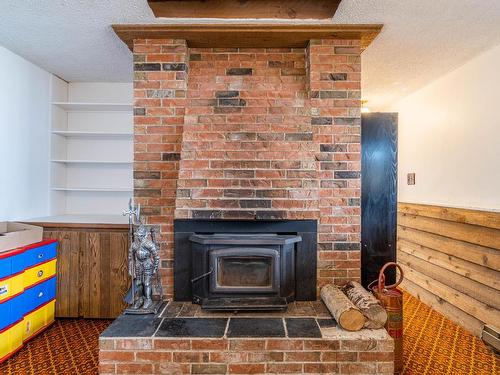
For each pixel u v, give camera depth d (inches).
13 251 95.5
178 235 101.0
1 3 83.4
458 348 100.1
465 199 121.0
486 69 110.9
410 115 161.3
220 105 102.7
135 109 103.0
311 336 79.5
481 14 88.0
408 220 154.0
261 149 99.3
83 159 146.1
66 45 108.6
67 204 145.8
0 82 109.9
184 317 89.3
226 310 91.1
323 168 102.1
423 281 140.8
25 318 99.7
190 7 85.8
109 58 119.4
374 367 78.8
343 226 102.1
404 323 118.8
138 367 79.2
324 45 102.1
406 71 129.0
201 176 98.4
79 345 99.9
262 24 95.3
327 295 93.7
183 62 102.5
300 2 83.5
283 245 93.7
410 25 94.3
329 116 102.3
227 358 79.2
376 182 113.6
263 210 97.7
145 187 103.1
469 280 112.5
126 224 114.9
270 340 79.0
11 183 115.0
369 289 103.9
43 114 130.4
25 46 109.2
